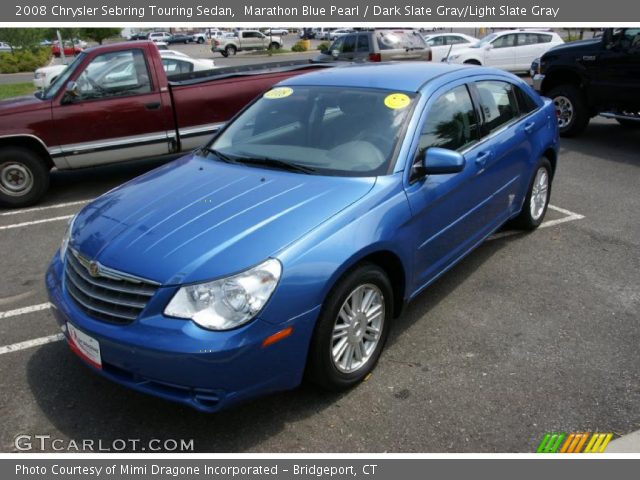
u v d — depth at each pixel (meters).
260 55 38.88
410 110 3.48
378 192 3.06
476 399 2.98
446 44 19.72
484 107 4.18
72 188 7.40
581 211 5.91
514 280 4.36
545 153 5.21
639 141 9.29
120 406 2.99
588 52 8.91
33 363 3.38
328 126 3.60
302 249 2.62
